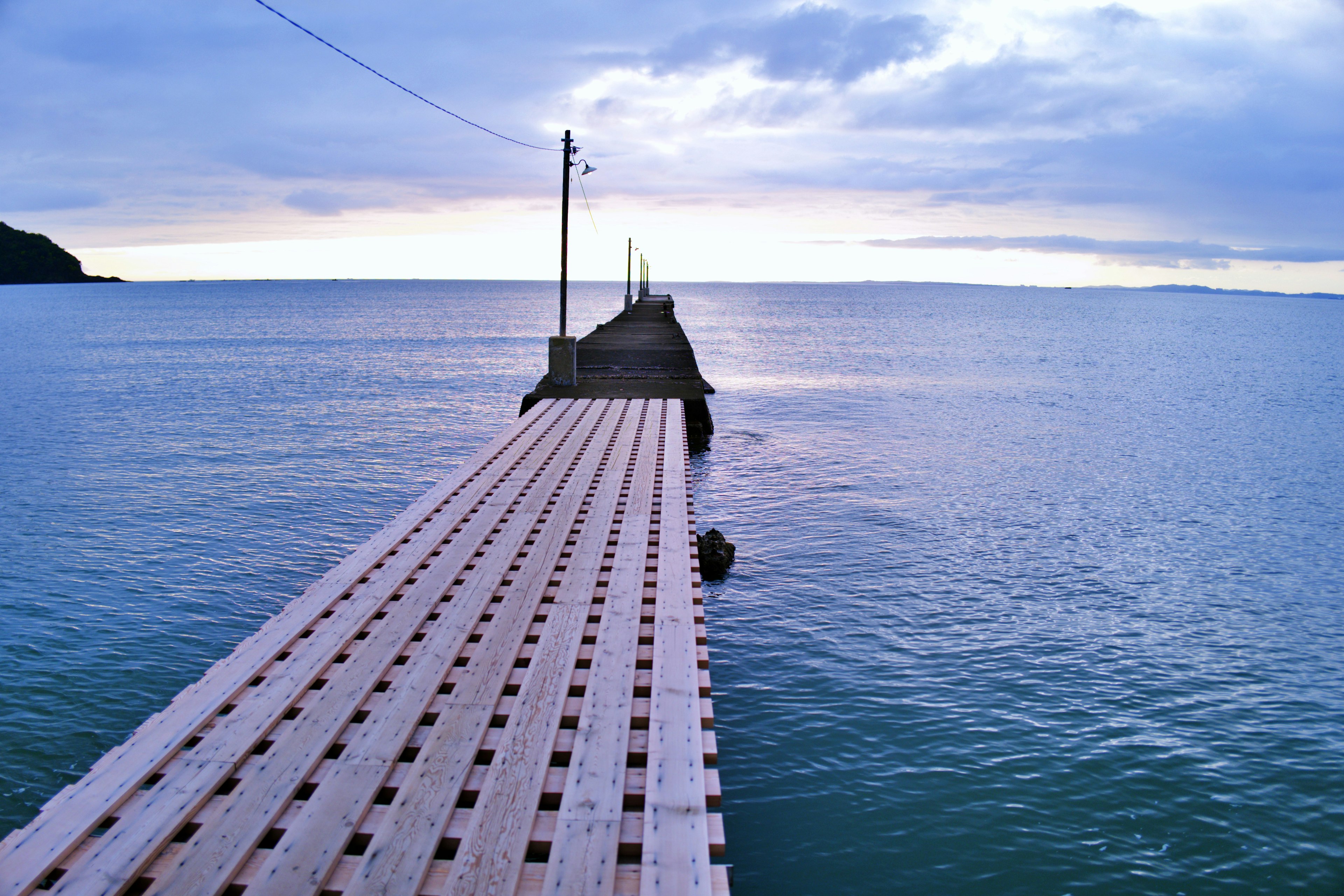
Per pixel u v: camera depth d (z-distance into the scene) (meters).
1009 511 15.70
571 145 20.23
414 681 5.31
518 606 6.64
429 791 4.14
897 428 25.56
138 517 14.40
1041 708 7.98
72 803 3.95
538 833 3.86
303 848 3.70
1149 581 11.87
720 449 21.30
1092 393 36.56
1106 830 6.11
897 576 11.81
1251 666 9.06
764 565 12.20
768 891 5.39
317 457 20.08
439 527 8.84
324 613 6.46
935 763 6.95
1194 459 21.67
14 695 7.89
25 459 19.50
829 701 8.02
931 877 5.56
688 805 4.07
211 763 4.33
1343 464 21.19
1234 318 160.38
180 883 3.48
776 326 96.06
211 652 9.03
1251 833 6.11
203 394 32.56
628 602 6.75
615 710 4.97
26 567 11.65
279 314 118.50
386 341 66.81
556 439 14.16
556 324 93.50
